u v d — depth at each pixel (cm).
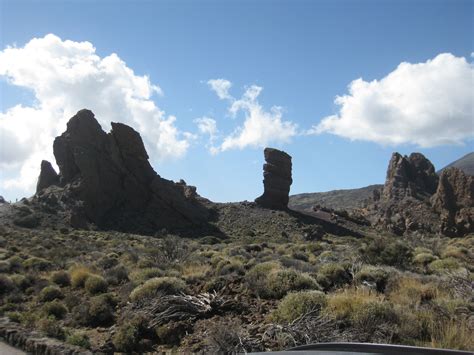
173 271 2323
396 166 14538
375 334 988
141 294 1634
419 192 13600
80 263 2991
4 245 4753
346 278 1842
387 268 1966
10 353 1057
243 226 8631
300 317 1098
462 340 907
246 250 4416
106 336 1305
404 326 1014
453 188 10656
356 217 10738
